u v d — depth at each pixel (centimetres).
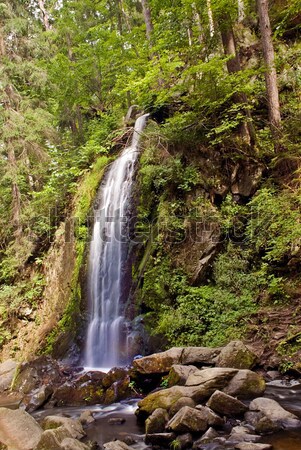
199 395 514
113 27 2059
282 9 1249
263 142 965
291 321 691
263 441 414
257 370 628
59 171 1423
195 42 1160
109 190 1180
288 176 882
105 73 1759
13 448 475
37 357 971
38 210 1353
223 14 1009
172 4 1314
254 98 1073
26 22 1456
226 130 945
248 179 914
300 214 784
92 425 551
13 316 1204
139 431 510
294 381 583
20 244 1327
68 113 1880
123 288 962
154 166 983
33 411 682
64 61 1659
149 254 909
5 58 1385
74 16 1934
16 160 1403
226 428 457
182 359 642
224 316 760
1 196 1477
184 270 852
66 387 728
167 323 785
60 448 443
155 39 1351
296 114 955
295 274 763
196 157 966
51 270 1238
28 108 1420
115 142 1367
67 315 1079
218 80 962
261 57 1214
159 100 1083
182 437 443
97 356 928
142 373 643
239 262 826
